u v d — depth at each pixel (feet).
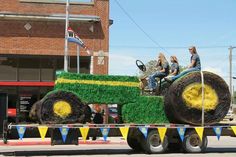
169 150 65.46
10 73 103.19
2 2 102.42
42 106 59.36
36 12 103.50
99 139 88.33
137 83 64.80
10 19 102.94
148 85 67.26
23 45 103.55
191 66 65.21
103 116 78.02
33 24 103.96
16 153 62.95
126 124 62.03
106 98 63.16
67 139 58.95
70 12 105.29
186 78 63.62
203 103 63.72
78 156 58.75
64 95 60.08
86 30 106.52
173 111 63.36
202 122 63.77
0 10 102.17
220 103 64.49
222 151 66.28
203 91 63.87
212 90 64.39
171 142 63.31
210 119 64.13
